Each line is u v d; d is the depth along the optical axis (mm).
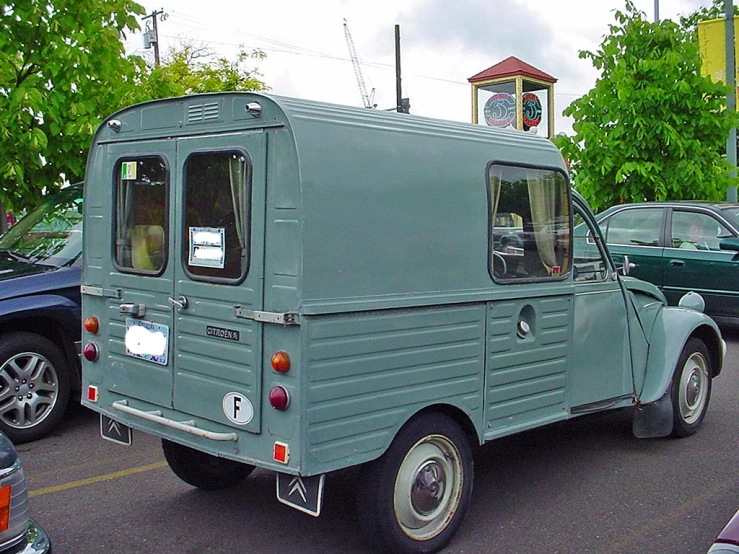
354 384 3816
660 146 12938
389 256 3963
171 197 4281
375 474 4000
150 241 4438
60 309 6441
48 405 6461
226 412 3969
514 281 4660
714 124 12797
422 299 4090
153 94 9508
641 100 12688
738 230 10516
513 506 5023
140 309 4457
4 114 8062
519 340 4730
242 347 3875
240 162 3910
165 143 4332
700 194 12953
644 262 11156
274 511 4930
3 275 6477
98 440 6426
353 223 3807
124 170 4617
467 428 4520
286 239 3680
